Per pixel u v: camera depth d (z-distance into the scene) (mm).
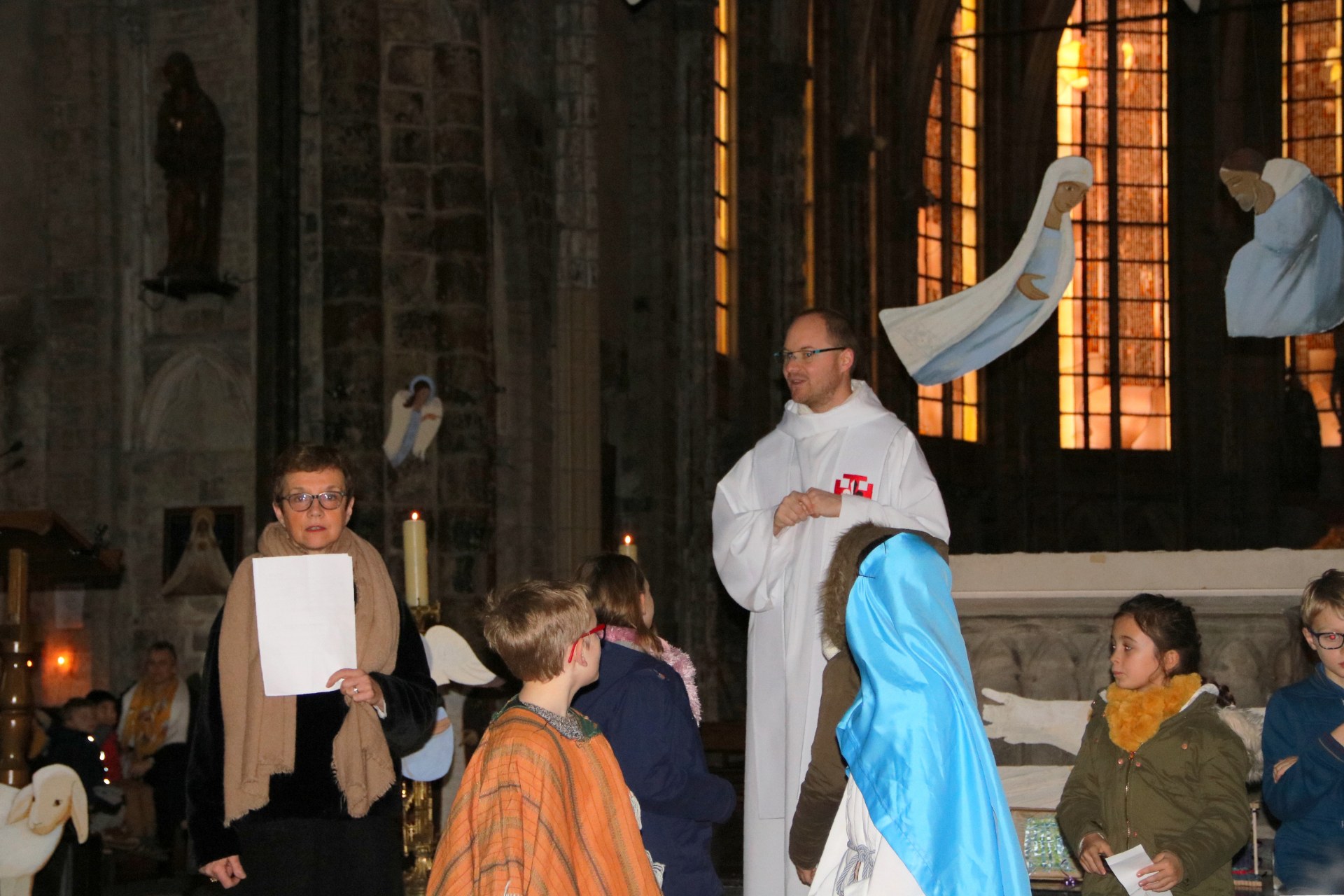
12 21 11867
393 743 3760
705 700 16516
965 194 27391
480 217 11617
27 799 4727
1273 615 5086
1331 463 26750
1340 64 26719
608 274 15961
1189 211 28016
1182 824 3594
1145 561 5223
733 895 6016
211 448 11867
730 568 4742
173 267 11672
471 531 11188
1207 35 27750
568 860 2791
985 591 5324
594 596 3877
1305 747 3730
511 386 13711
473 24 11703
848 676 3299
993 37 27594
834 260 22359
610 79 16328
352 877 3607
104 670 11578
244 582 3697
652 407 16500
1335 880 3650
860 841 2631
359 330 10758
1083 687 5207
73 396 11773
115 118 12023
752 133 19859
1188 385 27906
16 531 5309
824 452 4750
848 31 23031
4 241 11758
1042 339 27578
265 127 11594
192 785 3611
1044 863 5113
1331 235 6586
